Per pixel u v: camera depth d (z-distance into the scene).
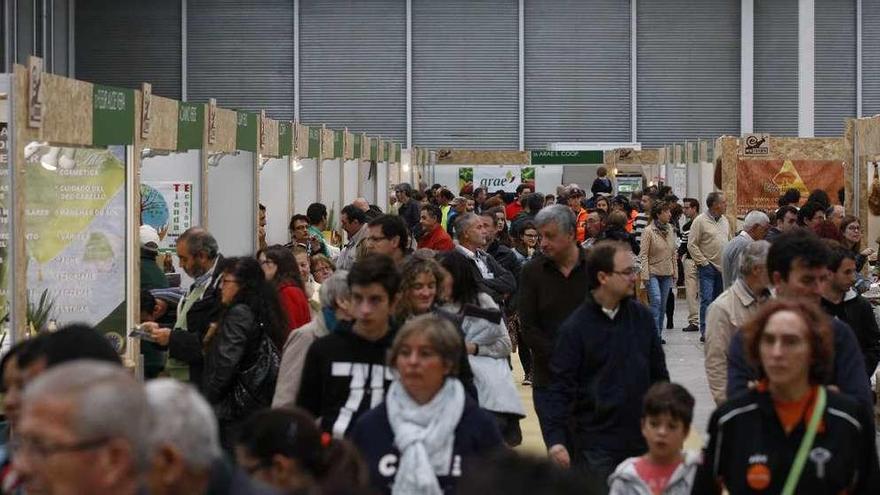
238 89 42.56
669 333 19.70
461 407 5.43
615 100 43.34
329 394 6.02
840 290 7.76
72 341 4.43
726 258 9.39
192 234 9.67
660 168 32.84
